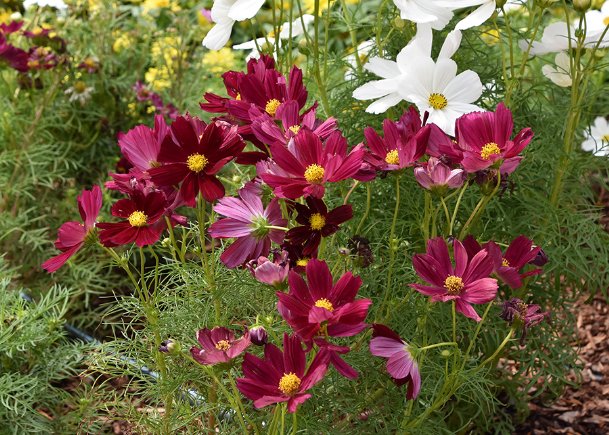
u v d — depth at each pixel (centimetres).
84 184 172
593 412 137
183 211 158
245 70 204
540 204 119
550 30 118
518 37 125
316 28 116
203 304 110
